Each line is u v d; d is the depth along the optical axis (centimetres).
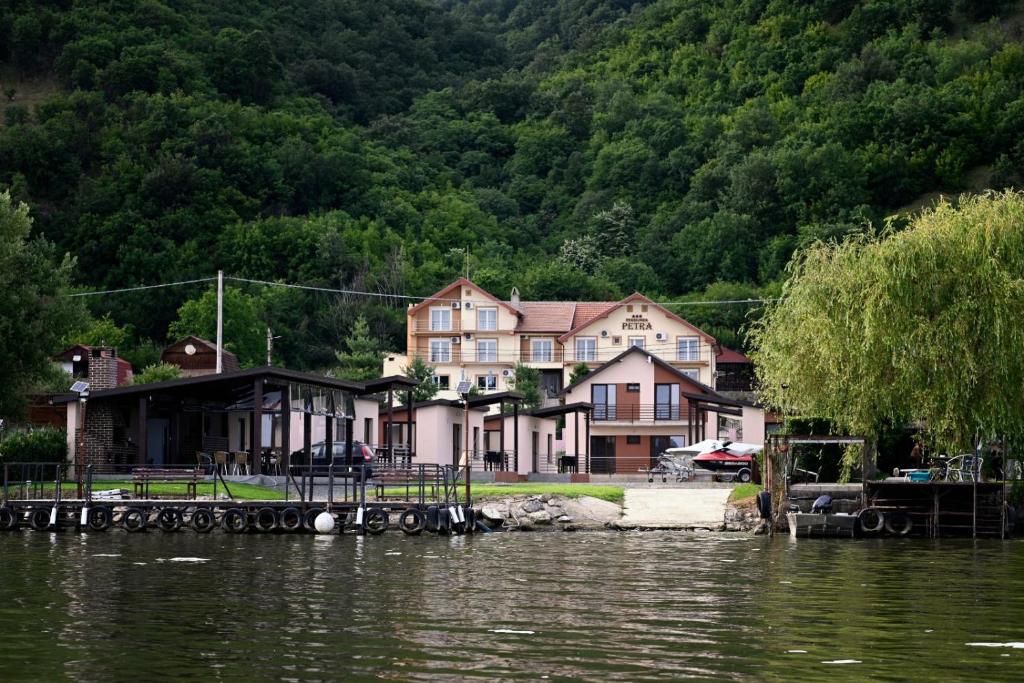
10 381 5684
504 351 12406
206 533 4666
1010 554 3878
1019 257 4403
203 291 14625
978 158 18650
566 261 16825
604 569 3359
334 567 3394
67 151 16500
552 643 2145
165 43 19700
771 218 16812
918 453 5391
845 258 4738
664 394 9875
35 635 2211
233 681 1823
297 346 14112
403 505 4662
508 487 5647
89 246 14925
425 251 16712
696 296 15138
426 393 10081
